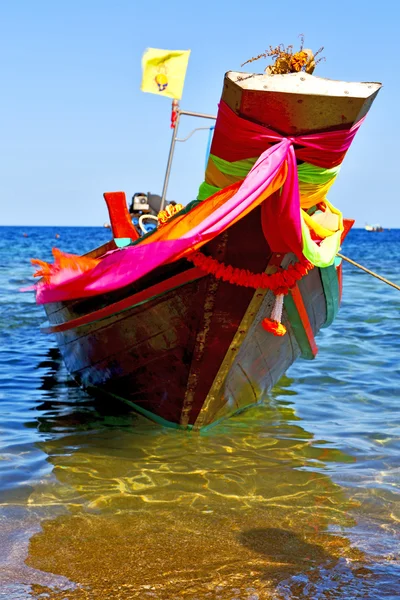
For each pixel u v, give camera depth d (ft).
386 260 109.70
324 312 25.25
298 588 11.76
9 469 17.46
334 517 14.70
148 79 27.40
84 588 11.73
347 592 11.64
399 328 40.22
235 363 20.52
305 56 16.49
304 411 23.56
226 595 11.52
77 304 22.89
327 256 17.85
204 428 21.40
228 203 15.49
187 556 12.91
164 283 18.99
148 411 22.39
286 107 14.94
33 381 27.91
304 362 31.42
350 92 14.70
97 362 23.44
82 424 21.91
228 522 14.44
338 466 17.92
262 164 15.35
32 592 11.59
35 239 210.59
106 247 23.95
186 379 20.42
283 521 14.49
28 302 50.85
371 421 22.18
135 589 11.72
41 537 13.62
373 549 13.23
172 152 28.68
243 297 18.70
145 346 20.80
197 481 16.83
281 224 16.30
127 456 18.72
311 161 16.10
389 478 16.99
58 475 17.10
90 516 14.65
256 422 22.26
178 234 17.69
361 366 30.55
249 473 17.43
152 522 14.39
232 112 15.30
